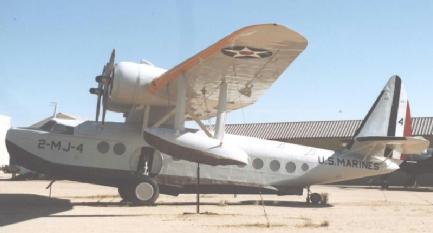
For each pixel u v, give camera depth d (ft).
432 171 109.40
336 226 34.30
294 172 54.85
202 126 44.45
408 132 62.75
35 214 38.14
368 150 57.21
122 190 49.93
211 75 41.37
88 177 48.06
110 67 45.34
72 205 46.85
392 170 57.98
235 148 42.65
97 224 32.40
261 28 32.60
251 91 46.29
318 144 149.79
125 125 49.62
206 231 30.04
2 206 44.68
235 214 41.78
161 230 29.96
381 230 32.42
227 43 34.91
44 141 47.14
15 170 108.37
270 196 72.33
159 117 48.57
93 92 48.49
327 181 56.49
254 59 37.96
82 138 47.80
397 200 66.03
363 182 131.03
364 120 61.21
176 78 40.60
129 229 30.12
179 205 50.67
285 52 36.45
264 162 53.88
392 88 62.75
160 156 49.37
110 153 48.16
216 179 51.52
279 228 32.53
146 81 41.98
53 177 48.88
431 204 58.44
